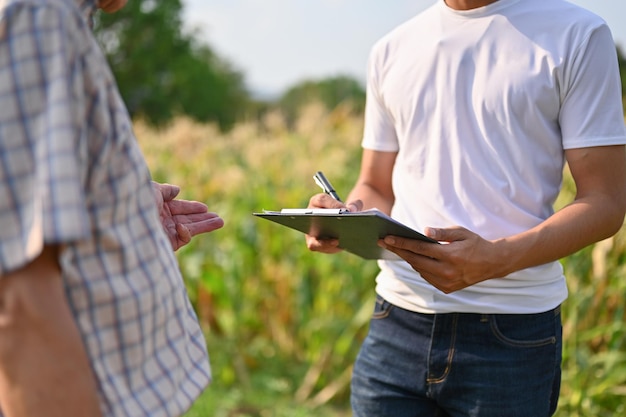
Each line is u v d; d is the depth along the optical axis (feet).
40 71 3.92
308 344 16.26
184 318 4.87
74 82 4.01
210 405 14.16
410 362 7.32
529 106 6.70
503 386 6.91
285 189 19.01
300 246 16.61
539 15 6.81
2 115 3.90
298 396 15.37
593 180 6.73
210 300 16.66
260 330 17.38
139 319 4.36
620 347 12.66
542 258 6.57
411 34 7.52
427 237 6.17
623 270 12.36
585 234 6.63
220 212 18.15
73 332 3.99
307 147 22.38
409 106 7.32
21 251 3.87
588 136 6.63
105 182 4.23
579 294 12.21
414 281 7.25
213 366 15.84
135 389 4.40
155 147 23.25
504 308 6.88
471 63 6.98
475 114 6.92
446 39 7.12
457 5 7.18
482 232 6.90
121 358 4.32
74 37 4.04
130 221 4.38
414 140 7.30
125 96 125.29
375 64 7.84
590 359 11.90
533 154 6.82
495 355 6.93
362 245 7.07
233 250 16.97
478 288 6.95
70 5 4.08
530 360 6.92
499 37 6.89
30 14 3.92
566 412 11.89
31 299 3.91
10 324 3.93
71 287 4.12
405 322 7.38
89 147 4.16
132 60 126.93
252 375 16.30
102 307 4.20
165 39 128.16
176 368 4.67
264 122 24.18
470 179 6.95
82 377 4.00
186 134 22.72
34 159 3.89
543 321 6.98
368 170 8.21
